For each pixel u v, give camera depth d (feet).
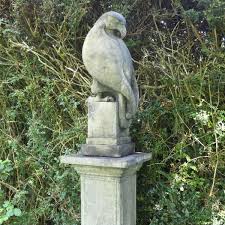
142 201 9.44
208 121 8.97
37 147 10.21
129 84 7.59
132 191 8.30
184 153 9.15
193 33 9.70
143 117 9.38
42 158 10.25
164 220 9.16
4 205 9.90
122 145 7.64
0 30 10.61
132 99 7.59
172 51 9.38
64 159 7.63
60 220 10.12
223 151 8.98
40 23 10.52
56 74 10.32
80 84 10.10
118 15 7.60
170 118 9.52
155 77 9.59
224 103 9.29
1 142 10.84
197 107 9.16
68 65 10.25
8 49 10.58
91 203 7.75
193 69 9.41
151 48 10.13
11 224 10.28
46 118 10.45
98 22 7.63
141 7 10.30
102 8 10.39
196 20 9.49
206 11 9.15
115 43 7.49
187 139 9.25
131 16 10.31
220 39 9.48
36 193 10.54
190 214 9.04
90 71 7.56
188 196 9.11
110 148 7.53
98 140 7.65
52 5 10.18
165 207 9.32
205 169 9.20
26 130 10.93
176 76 9.29
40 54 10.54
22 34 10.68
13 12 10.68
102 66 7.41
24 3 10.48
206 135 9.09
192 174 9.18
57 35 10.23
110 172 7.41
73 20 10.06
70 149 9.83
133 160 7.42
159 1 10.22
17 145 10.53
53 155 10.22
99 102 7.63
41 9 10.40
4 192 10.91
